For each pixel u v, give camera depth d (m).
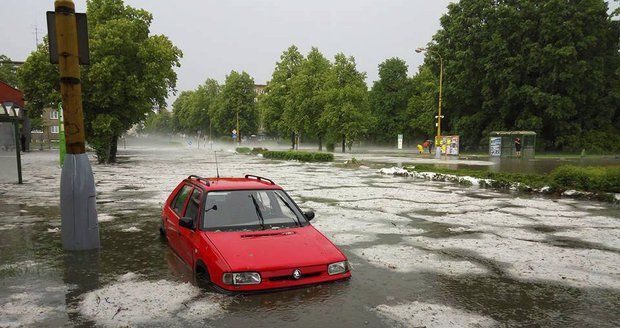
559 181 15.33
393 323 4.53
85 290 5.45
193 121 94.94
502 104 50.47
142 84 30.28
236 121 72.62
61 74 7.09
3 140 21.55
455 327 4.48
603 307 5.09
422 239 8.38
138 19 32.28
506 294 5.48
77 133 7.38
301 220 6.18
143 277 5.95
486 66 48.41
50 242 7.97
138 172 23.64
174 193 7.68
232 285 4.85
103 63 28.41
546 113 47.41
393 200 13.48
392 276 6.10
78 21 7.17
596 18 46.66
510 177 17.39
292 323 4.45
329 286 5.55
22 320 4.55
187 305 4.88
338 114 51.28
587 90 48.81
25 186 16.58
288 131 58.94
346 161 32.44
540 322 4.65
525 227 9.55
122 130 32.25
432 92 57.97
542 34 46.75
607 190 14.13
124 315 4.66
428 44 57.22
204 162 33.19
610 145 48.59
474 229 9.31
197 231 5.70
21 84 29.58
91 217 7.52
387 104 72.06
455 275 6.20
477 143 54.69
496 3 51.56
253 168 26.83
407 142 72.75
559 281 5.98
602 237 8.60
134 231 8.98
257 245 5.30
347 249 7.57
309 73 54.16
